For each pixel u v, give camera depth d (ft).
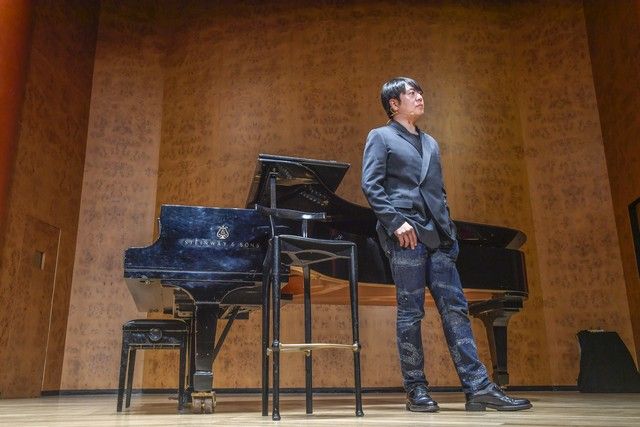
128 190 20.81
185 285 8.32
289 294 10.98
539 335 18.63
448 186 19.79
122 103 21.58
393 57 20.99
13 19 16.35
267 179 8.33
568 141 19.86
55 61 19.34
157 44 22.58
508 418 6.44
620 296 18.15
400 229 7.38
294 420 6.61
